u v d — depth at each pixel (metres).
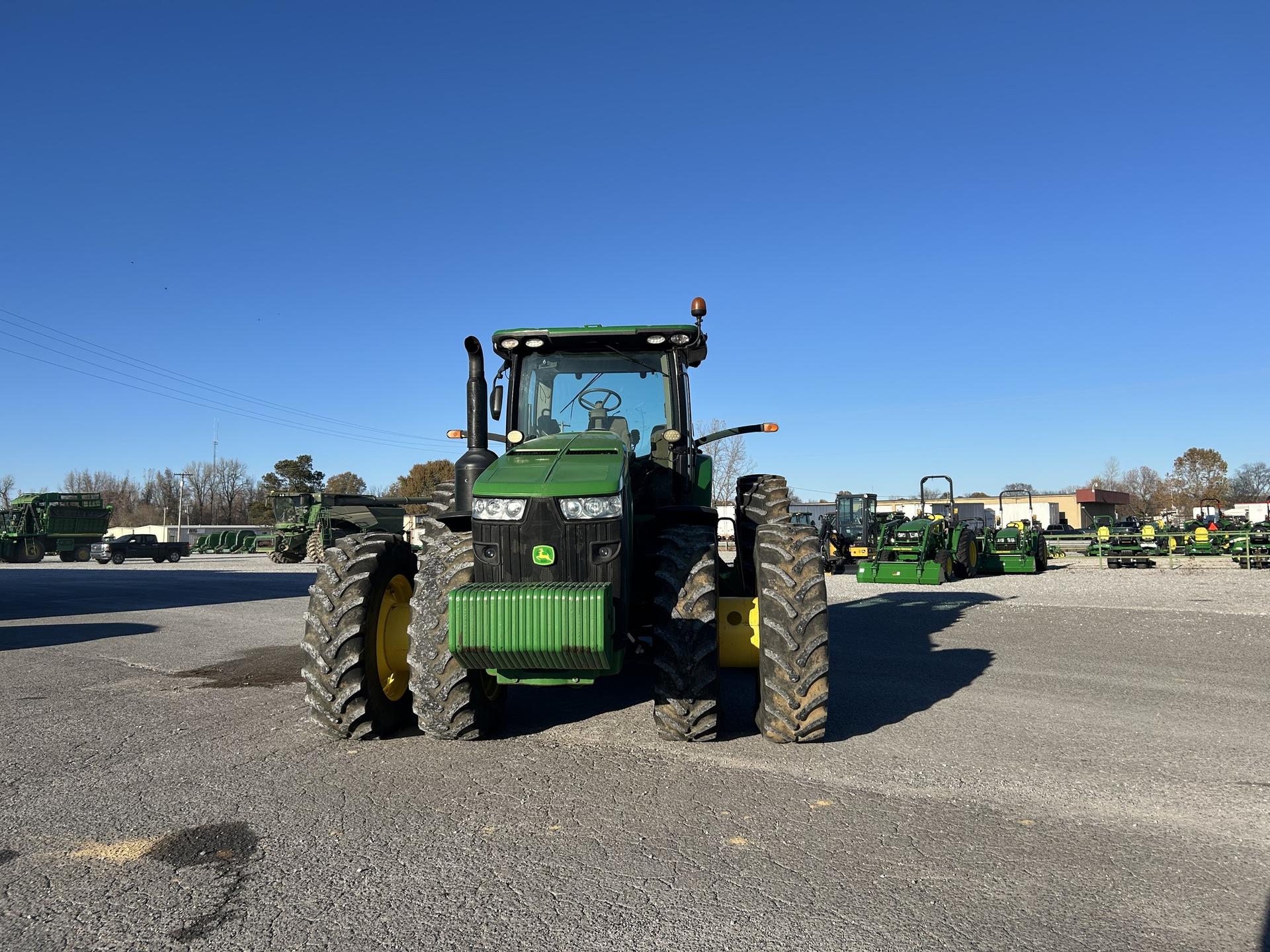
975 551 22.38
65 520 40.62
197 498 95.00
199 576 25.31
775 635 4.91
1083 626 10.45
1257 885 3.05
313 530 34.50
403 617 5.53
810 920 2.80
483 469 5.19
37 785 4.38
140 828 3.73
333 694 5.04
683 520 5.52
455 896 3.02
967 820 3.73
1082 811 3.83
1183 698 6.31
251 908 2.94
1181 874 3.15
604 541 4.51
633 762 4.66
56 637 10.59
